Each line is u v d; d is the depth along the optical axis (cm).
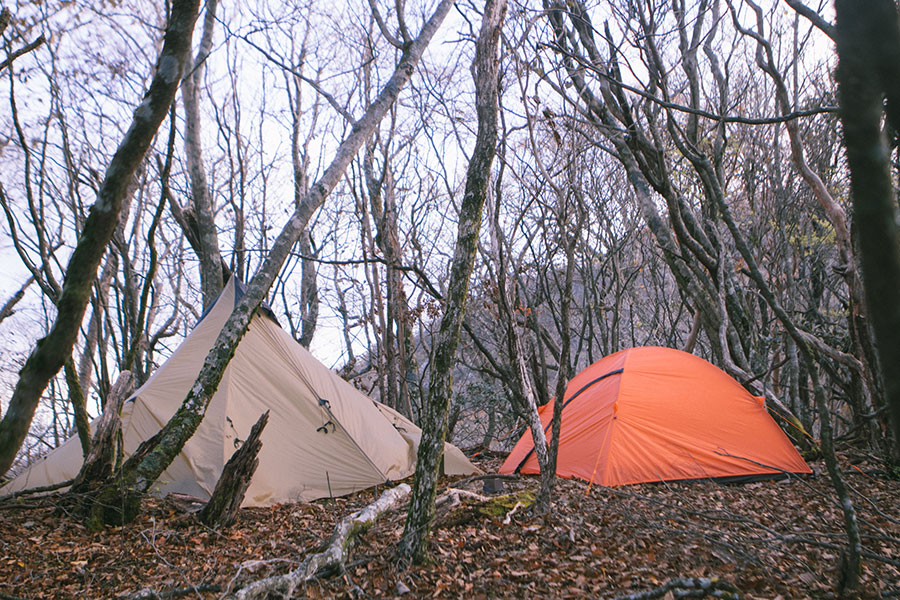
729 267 1160
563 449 898
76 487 653
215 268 1196
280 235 725
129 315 1359
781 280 1529
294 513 721
